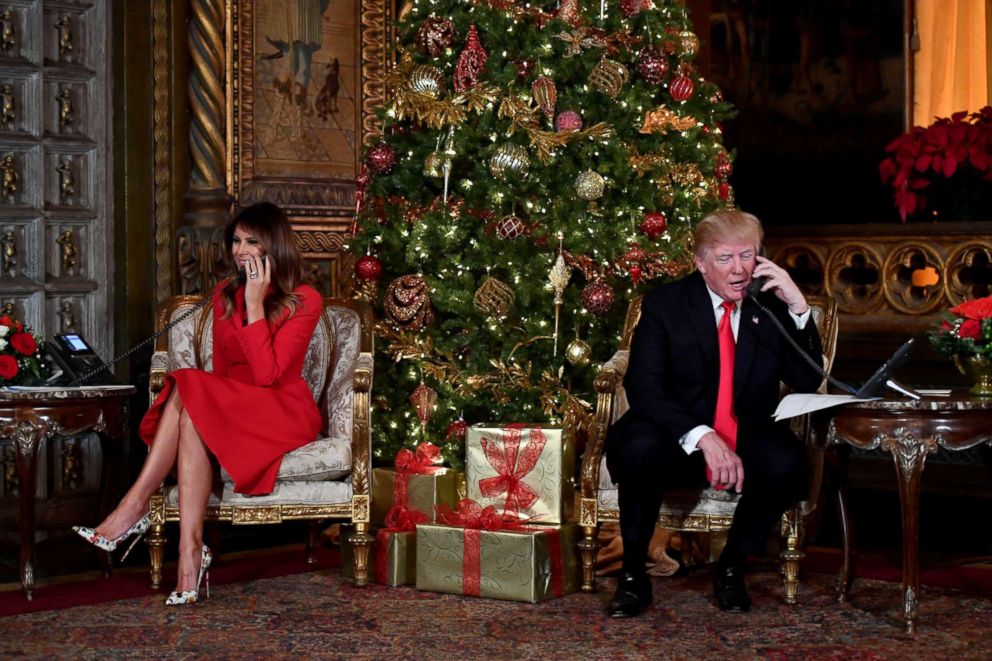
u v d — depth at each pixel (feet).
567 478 16.89
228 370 17.37
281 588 16.94
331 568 18.37
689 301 15.78
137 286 21.31
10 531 20.30
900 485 14.52
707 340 15.58
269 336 16.84
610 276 19.52
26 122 20.31
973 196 24.71
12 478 20.39
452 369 19.39
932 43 34.01
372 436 19.93
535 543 15.89
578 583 16.72
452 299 18.93
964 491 23.63
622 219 19.60
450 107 19.06
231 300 17.33
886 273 24.90
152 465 16.33
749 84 34.68
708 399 15.62
